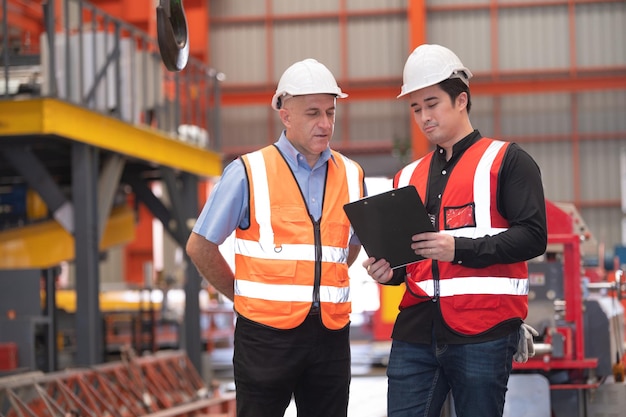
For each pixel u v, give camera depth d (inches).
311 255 161.5
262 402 162.4
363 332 792.9
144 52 450.0
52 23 368.8
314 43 1073.5
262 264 161.2
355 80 1069.8
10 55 421.4
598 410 231.1
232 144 1101.1
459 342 153.9
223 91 1082.1
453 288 154.6
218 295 714.8
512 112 1064.2
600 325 236.2
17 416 292.7
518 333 157.5
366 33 1067.3
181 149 494.0
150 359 407.2
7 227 478.0
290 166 164.9
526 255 150.3
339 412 167.9
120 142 418.0
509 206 152.7
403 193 148.8
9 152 390.6
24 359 375.6
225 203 161.9
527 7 1043.9
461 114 159.2
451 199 157.0
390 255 152.3
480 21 1049.5
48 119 364.2
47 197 389.1
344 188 167.9
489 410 154.7
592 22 1039.6
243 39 1077.1
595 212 1057.5
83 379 343.6
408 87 158.6
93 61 401.7
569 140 1058.1
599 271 349.4
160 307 645.3
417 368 160.9
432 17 1055.0
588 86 991.0
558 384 232.5
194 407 372.5
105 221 413.7
